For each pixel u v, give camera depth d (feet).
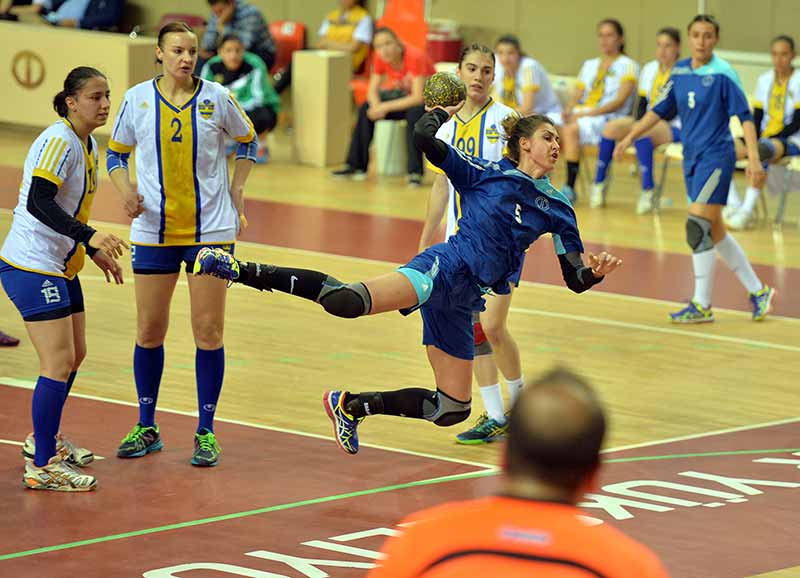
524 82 108.99
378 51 114.52
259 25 126.52
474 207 40.57
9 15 148.25
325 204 103.76
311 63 122.62
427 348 42.78
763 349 64.95
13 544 37.37
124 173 45.52
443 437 49.88
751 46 131.23
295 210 100.68
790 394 57.00
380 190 111.45
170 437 48.55
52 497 41.70
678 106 70.38
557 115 110.01
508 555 16.03
